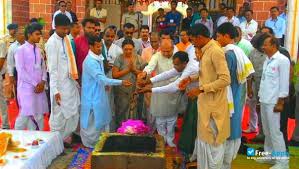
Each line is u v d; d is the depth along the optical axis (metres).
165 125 5.15
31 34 5.01
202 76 3.83
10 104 7.24
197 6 10.38
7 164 3.77
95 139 5.12
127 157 3.83
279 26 7.89
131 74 5.37
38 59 5.11
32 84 5.05
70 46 4.99
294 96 5.30
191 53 4.97
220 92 3.77
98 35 5.34
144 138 4.38
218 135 3.77
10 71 5.73
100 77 4.84
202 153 3.93
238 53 3.95
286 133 4.63
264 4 8.09
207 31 3.78
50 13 8.95
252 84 5.79
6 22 8.95
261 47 4.52
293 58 7.57
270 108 4.43
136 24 10.20
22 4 9.48
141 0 11.39
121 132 4.66
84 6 9.39
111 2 11.91
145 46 6.87
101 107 5.00
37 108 5.18
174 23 10.06
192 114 4.49
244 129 6.32
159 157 3.82
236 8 9.37
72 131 5.15
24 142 4.48
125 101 5.42
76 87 5.09
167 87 4.59
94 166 3.85
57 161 4.66
